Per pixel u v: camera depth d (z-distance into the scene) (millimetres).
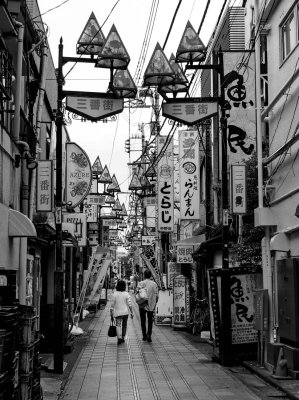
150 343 18250
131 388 10852
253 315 13891
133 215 59906
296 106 12625
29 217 13273
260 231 15469
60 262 12844
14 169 12711
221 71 13586
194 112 13305
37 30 15039
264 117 15016
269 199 14742
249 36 18547
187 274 29469
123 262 119375
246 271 14047
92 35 12750
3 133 11094
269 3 14508
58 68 12844
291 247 12711
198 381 11523
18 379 7180
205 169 24609
